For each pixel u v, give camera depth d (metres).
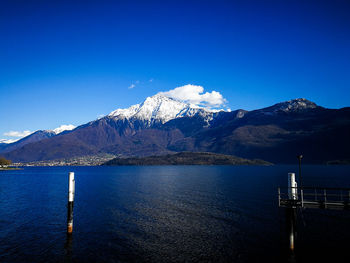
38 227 44.44
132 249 34.88
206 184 112.19
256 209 56.62
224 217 49.88
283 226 43.78
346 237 38.34
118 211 55.97
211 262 31.02
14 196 80.62
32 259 31.95
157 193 83.88
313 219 48.34
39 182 138.38
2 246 35.84
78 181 142.12
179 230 42.31
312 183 114.62
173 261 31.33
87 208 59.44
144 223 46.41
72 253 33.66
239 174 189.38
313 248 34.59
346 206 31.25
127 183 122.94
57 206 62.38
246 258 31.89
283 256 32.28
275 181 125.81
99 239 38.50
